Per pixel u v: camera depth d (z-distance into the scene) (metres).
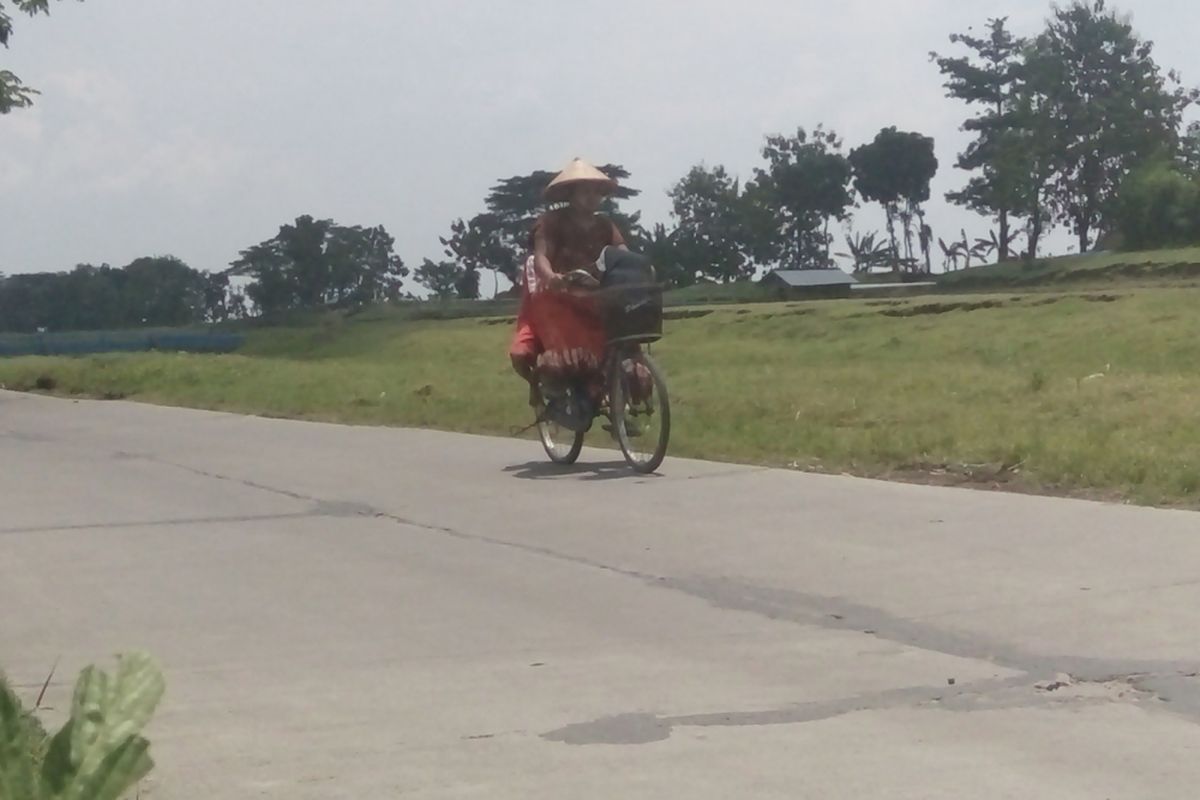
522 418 14.62
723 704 5.29
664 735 4.97
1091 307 37.53
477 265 83.50
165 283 79.75
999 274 75.69
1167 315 32.75
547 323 11.31
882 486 9.82
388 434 14.50
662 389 10.69
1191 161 91.31
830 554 7.72
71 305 77.06
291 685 5.69
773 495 9.62
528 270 11.45
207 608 7.05
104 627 6.72
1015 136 91.19
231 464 12.48
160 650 6.28
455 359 37.72
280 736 5.07
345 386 19.66
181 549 8.59
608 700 5.38
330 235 80.88
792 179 96.31
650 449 11.36
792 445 11.62
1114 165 91.31
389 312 69.44
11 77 23.83
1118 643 5.83
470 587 7.37
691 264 91.12
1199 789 4.35
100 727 2.46
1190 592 6.52
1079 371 20.34
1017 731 4.89
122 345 51.31
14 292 76.62
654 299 10.72
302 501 10.30
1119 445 10.19
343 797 4.47
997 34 95.69
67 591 7.50
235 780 4.63
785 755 4.73
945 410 13.48
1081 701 5.18
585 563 7.84
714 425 13.30
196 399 19.95
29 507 10.29
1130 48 92.19
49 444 14.74
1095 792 4.35
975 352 30.44
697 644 6.12
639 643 6.18
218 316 80.88
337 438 14.30
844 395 15.60
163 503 10.36
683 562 7.73
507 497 10.09
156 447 14.03
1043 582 6.86
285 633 6.53
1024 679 5.45
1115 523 8.10
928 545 7.81
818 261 101.56
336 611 6.93
